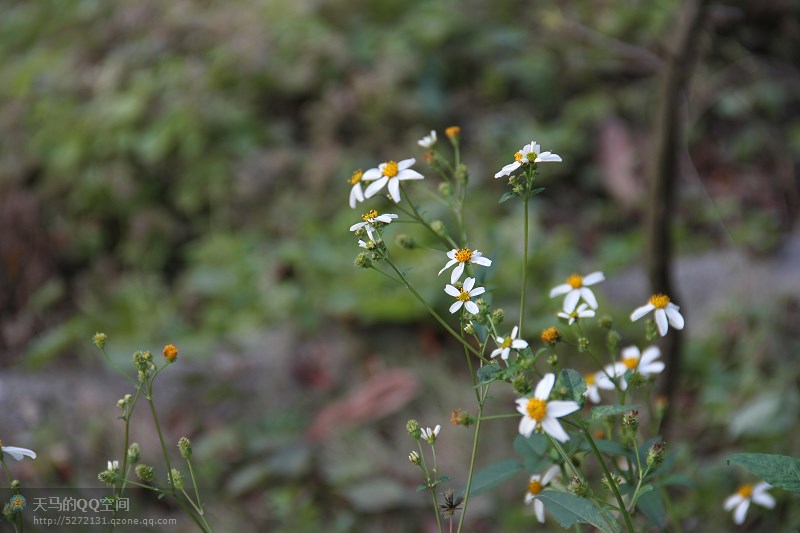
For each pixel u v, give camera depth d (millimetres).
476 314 1613
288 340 4059
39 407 3582
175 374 3838
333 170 4918
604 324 1886
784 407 3289
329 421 3504
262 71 5344
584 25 5977
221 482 3240
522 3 6172
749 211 5020
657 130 2844
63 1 6371
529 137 5281
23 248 4727
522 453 1759
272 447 3375
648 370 1935
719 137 5410
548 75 5695
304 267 4391
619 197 5086
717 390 3580
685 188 5129
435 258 4109
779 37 5688
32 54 6016
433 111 5297
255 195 4871
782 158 5309
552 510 1530
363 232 1710
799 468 1487
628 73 5777
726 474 2910
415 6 5949
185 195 4887
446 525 2975
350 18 5824
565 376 1494
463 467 3176
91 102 5309
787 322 3828
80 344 4148
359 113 5180
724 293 4254
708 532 2711
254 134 5102
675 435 3369
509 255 4344
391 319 3975
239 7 5898
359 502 3057
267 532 3027
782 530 2621
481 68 5707
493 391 3492
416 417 3475
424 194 4676
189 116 5023
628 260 4590
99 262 4766
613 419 1865
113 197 4875
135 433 3395
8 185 4879
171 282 4684
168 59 5504
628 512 1606
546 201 5082
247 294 4375
